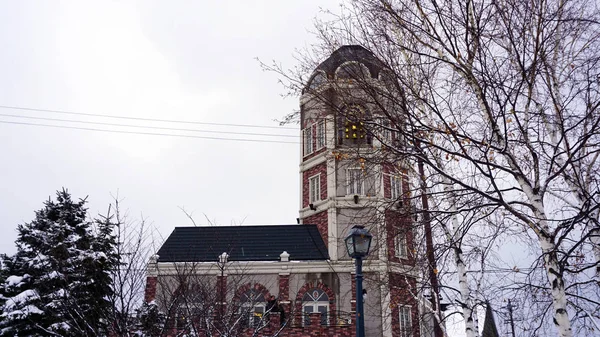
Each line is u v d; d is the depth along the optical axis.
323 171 32.88
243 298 22.59
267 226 33.47
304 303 29.12
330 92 12.79
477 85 11.04
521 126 11.00
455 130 11.56
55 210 24.39
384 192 17.05
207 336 14.57
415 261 13.44
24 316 19.06
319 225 32.50
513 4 10.64
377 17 11.90
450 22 11.21
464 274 12.79
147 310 15.40
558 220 10.41
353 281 28.97
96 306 14.65
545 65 10.75
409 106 11.80
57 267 16.17
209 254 30.05
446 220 12.90
